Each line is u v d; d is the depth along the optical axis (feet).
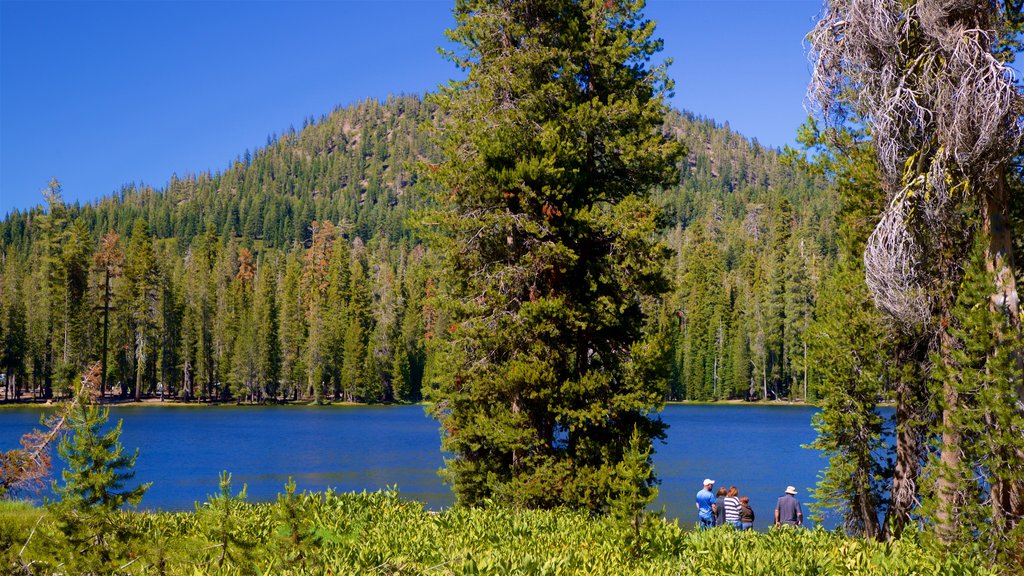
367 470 124.16
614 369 62.85
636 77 66.28
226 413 277.03
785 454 145.69
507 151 61.21
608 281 62.08
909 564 33.73
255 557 31.45
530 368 58.23
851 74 40.47
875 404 58.29
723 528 42.42
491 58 66.69
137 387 308.60
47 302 288.51
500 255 64.18
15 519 39.14
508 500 58.95
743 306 363.15
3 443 151.64
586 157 63.67
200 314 329.93
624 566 32.73
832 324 58.29
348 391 355.36
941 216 40.45
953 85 36.94
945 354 44.32
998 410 36.60
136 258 306.35
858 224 58.44
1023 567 35.78
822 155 58.75
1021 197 47.65
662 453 147.33
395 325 374.43
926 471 47.06
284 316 359.87
